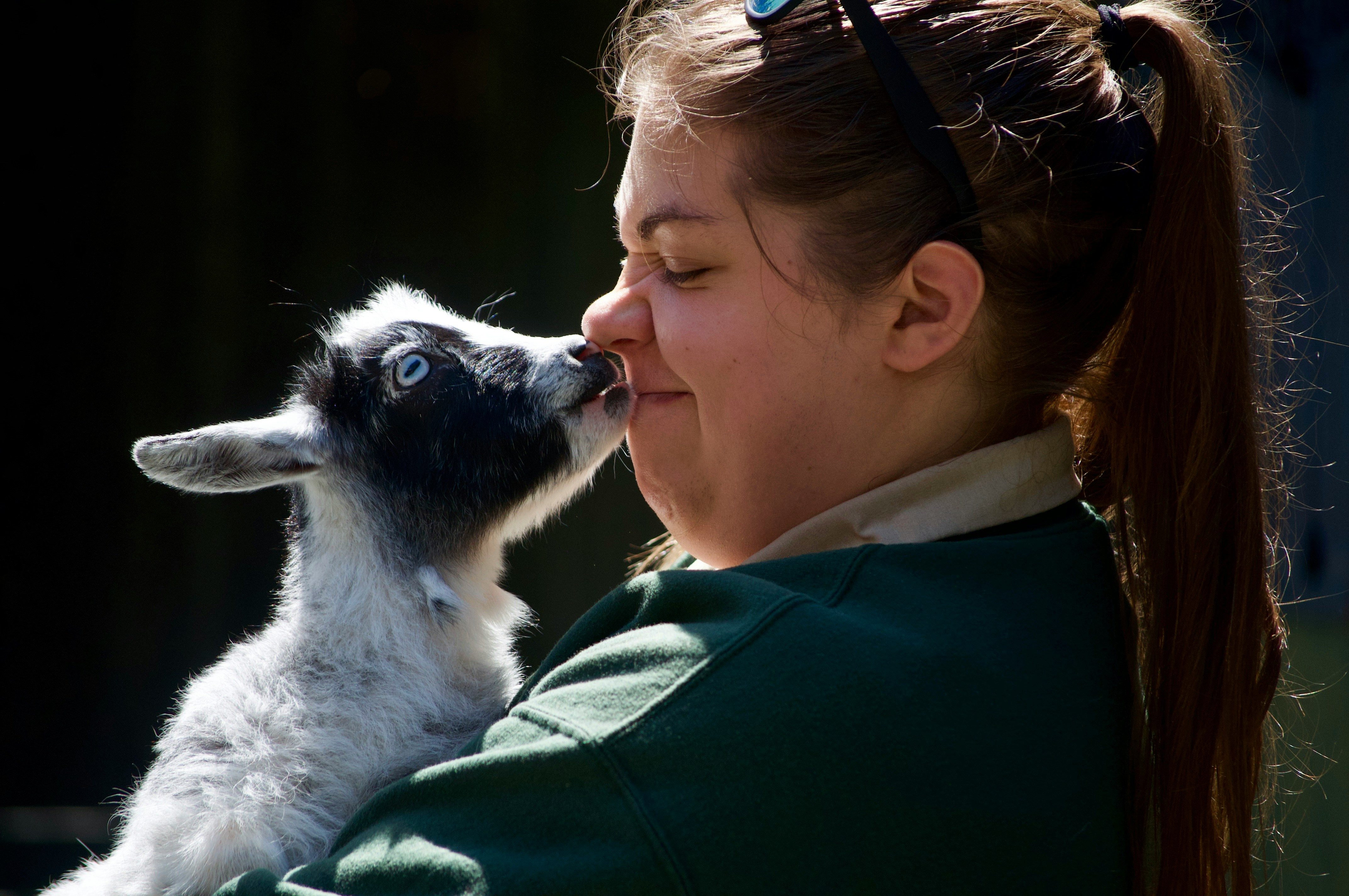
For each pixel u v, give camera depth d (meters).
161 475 2.96
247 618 9.88
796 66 1.96
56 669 9.76
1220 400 1.92
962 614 1.75
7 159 10.05
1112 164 1.96
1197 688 1.88
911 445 2.05
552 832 1.63
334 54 10.29
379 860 1.71
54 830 8.23
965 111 1.91
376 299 3.68
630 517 8.78
